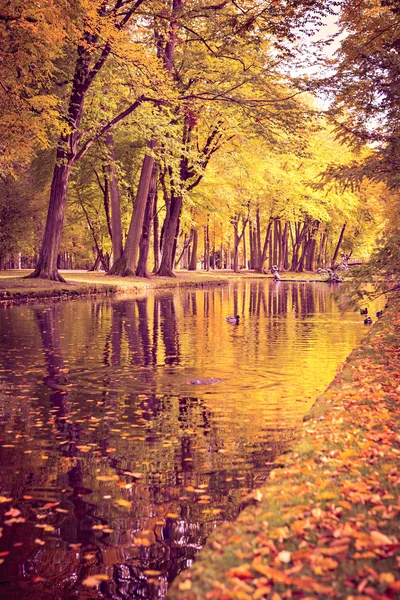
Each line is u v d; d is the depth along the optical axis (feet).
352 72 54.13
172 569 14.21
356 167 51.31
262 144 124.88
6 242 153.07
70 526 16.49
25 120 79.82
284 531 12.74
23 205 152.05
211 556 12.47
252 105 107.24
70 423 27.17
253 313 83.41
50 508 17.67
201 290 139.23
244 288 150.30
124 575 13.97
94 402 31.27
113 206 153.28
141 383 35.99
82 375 38.27
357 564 11.14
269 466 21.26
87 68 101.35
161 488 19.25
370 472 16.08
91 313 78.69
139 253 160.35
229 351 48.55
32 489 19.20
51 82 95.61
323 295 123.13
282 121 104.83
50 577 13.91
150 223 153.89
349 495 14.40
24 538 15.80
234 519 16.83
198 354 46.93
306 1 51.70
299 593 10.48
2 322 66.39
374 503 13.94
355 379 29.63
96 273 180.86
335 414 22.71
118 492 18.92
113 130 140.67
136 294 119.24
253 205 231.09
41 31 65.82
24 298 93.86
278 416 28.25
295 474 16.71
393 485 14.88
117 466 21.38
